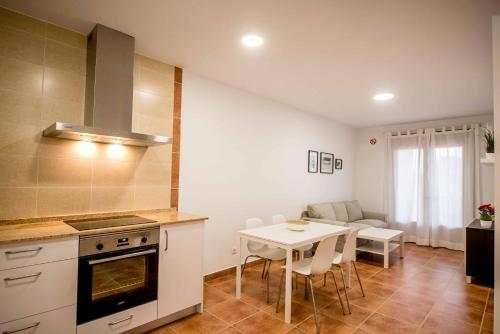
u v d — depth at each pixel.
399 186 5.58
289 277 2.35
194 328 2.24
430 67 2.88
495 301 1.48
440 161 5.12
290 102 4.30
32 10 2.02
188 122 3.11
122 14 2.05
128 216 2.52
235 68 3.02
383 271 3.73
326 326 2.30
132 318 2.03
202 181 3.25
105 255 1.89
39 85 2.14
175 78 2.98
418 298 2.88
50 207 2.18
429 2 1.82
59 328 1.71
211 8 1.95
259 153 3.98
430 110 4.59
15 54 2.04
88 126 2.12
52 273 1.69
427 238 5.14
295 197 4.63
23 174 2.06
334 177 5.59
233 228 3.60
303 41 2.40
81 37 2.34
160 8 1.96
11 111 2.02
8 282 1.55
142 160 2.71
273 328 2.26
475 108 4.42
